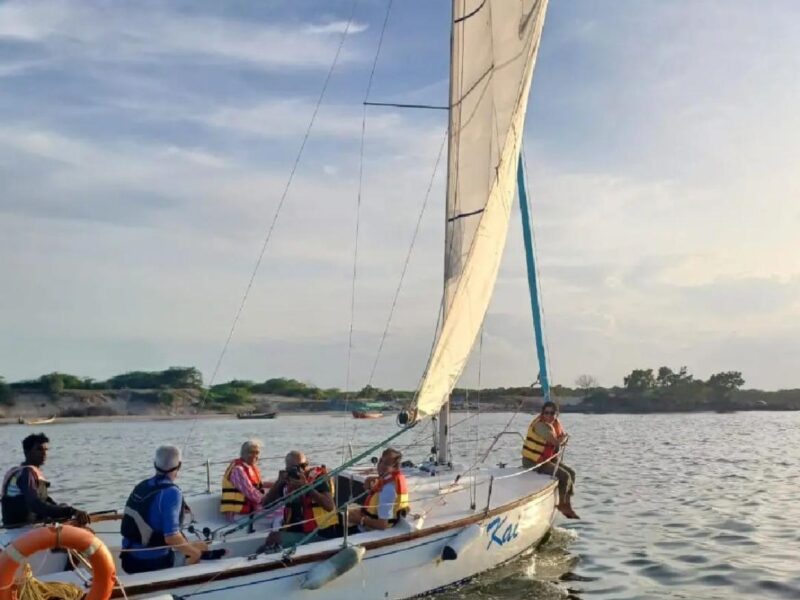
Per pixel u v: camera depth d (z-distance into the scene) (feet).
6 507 23.59
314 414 325.62
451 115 35.22
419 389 29.96
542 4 32.22
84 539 18.80
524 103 32.86
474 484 30.66
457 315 31.50
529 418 200.75
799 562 37.09
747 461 92.22
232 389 336.29
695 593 31.86
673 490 63.93
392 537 25.76
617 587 32.53
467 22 34.78
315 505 26.99
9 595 18.30
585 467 84.58
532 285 44.70
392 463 27.61
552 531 43.86
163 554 22.22
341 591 24.31
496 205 32.50
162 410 309.22
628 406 376.27
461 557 28.60
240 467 29.17
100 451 114.93
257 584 22.59
